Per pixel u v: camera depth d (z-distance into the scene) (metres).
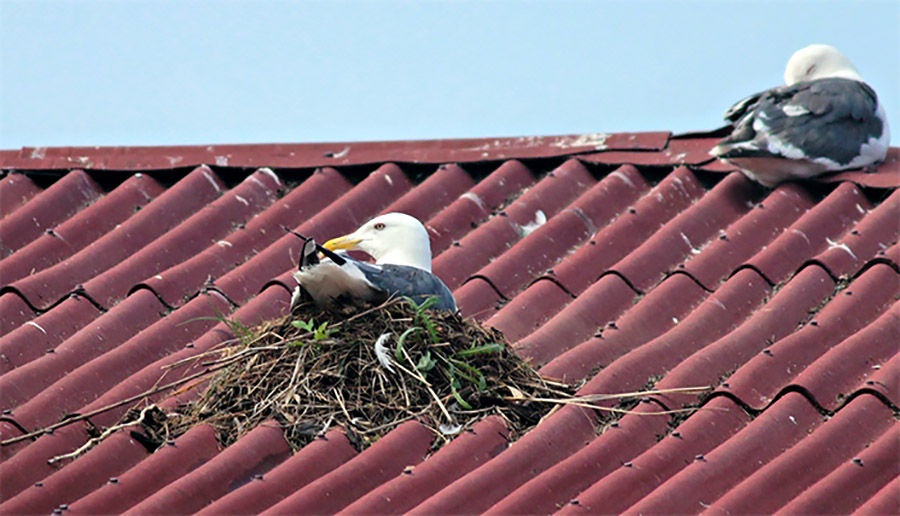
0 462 11.00
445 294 11.99
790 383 11.23
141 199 15.49
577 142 15.77
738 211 14.50
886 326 11.93
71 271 13.94
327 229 14.56
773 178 14.69
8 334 12.74
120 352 12.34
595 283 13.27
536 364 12.23
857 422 10.70
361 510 9.91
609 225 14.29
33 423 11.45
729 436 10.91
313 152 16.09
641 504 9.90
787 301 12.63
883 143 14.74
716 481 10.23
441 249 14.30
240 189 15.33
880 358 11.62
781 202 14.34
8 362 12.44
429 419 10.88
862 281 12.70
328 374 11.02
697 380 11.59
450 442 10.68
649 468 10.39
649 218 14.38
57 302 13.52
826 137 14.44
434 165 15.76
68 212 15.45
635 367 11.84
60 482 10.51
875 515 9.43
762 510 9.91
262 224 14.68
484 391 11.08
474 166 15.72
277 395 11.01
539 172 15.63
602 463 10.56
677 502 9.98
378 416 10.91
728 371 11.80
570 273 13.47
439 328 11.34
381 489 10.12
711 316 12.62
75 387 11.86
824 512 9.75
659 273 13.49
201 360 12.20
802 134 14.41
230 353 11.67
